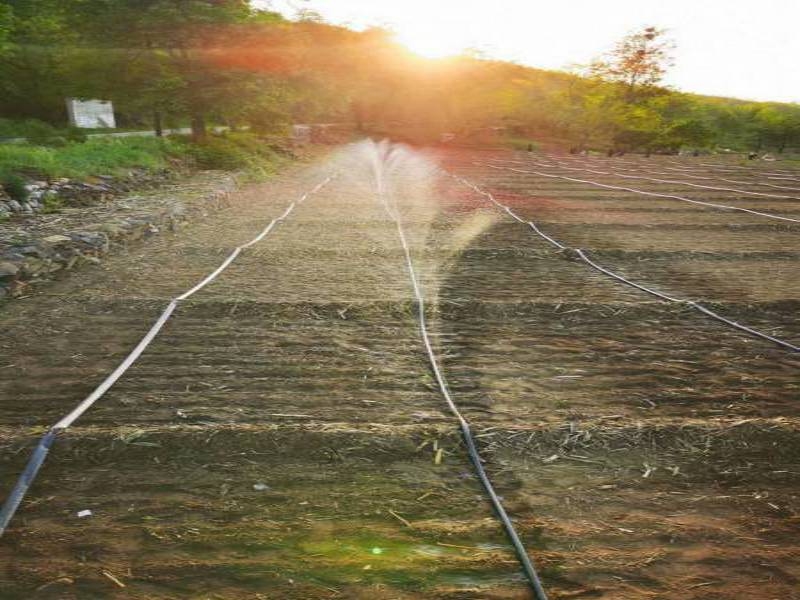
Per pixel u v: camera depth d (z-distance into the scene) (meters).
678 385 4.17
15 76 22.94
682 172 21.89
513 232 9.87
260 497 2.84
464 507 2.79
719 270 7.47
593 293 6.37
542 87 41.66
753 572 2.38
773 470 3.11
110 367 4.34
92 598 2.22
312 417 3.62
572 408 3.80
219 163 16.48
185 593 2.25
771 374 4.36
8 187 8.94
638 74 40.47
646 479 3.03
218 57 15.92
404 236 9.38
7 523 2.63
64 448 3.20
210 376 4.21
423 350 4.78
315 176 19.03
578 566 2.41
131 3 15.09
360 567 2.39
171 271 7.00
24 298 5.87
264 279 6.70
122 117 30.42
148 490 2.88
